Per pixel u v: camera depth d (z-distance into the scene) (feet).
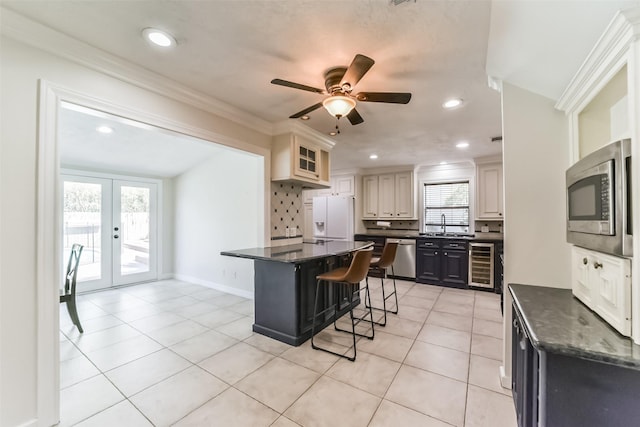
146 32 5.25
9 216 4.83
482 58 5.91
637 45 3.13
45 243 5.17
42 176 5.16
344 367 7.11
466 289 15.03
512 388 5.83
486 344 8.42
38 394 5.00
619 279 3.32
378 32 5.15
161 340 8.61
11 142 4.86
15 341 4.84
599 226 3.62
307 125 10.68
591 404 3.13
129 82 6.65
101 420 5.25
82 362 7.28
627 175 3.18
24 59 5.02
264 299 9.07
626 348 3.00
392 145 13.26
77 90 5.75
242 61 6.26
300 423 5.20
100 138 10.98
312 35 5.28
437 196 18.39
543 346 3.13
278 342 8.52
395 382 6.48
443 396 5.98
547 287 5.74
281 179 10.89
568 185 4.93
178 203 16.65
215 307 11.69
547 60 4.86
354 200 19.12
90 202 13.85
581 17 3.63
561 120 5.78
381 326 9.86
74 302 9.04
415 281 16.69
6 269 4.78
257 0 4.38
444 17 4.69
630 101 3.19
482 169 15.93
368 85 7.18
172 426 5.12
